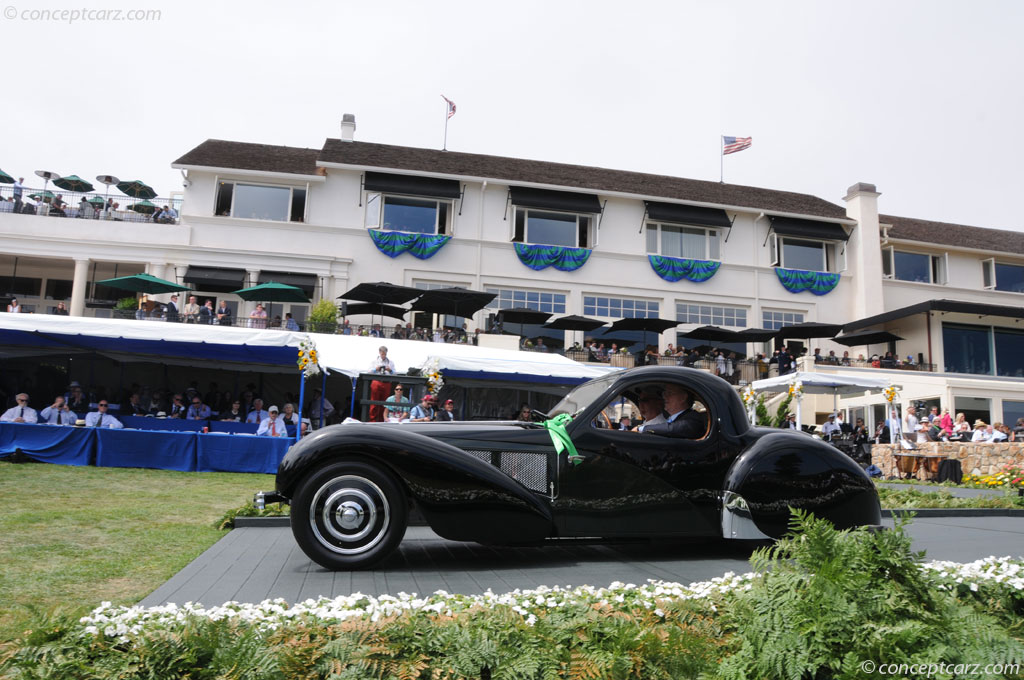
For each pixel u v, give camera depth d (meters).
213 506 7.48
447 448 4.46
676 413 5.06
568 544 4.98
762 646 2.38
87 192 26.20
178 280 24.22
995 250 32.56
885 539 2.54
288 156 27.98
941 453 16.89
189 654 2.25
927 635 2.27
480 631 2.48
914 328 29.73
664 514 4.74
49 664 2.19
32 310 26.97
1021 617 3.05
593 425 4.83
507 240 27.80
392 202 27.14
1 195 24.22
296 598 3.58
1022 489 10.46
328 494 4.33
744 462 4.84
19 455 11.48
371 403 13.95
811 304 30.14
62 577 3.99
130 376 20.34
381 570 4.39
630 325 25.31
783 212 30.03
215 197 25.45
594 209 28.19
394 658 2.35
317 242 25.83
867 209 30.73
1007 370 29.58
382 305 23.31
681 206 29.62
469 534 4.40
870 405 25.14
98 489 8.62
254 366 17.34
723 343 29.17
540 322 25.08
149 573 4.17
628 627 2.49
